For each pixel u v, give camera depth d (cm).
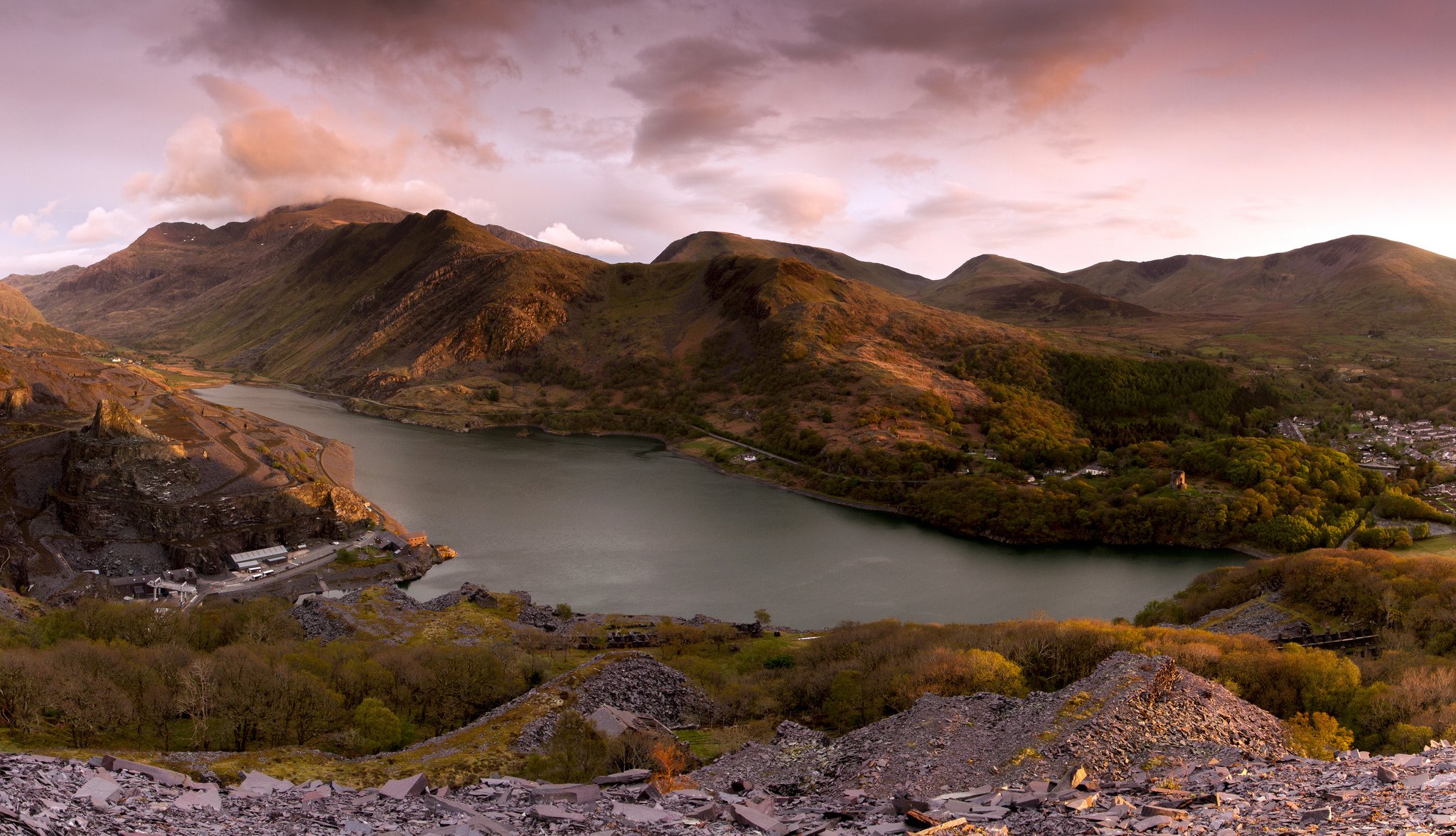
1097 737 5231
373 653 11256
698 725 9088
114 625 12506
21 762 3338
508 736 8012
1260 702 8394
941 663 8475
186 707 8375
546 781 6438
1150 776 4722
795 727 6762
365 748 8231
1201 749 5281
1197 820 3219
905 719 6325
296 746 8000
